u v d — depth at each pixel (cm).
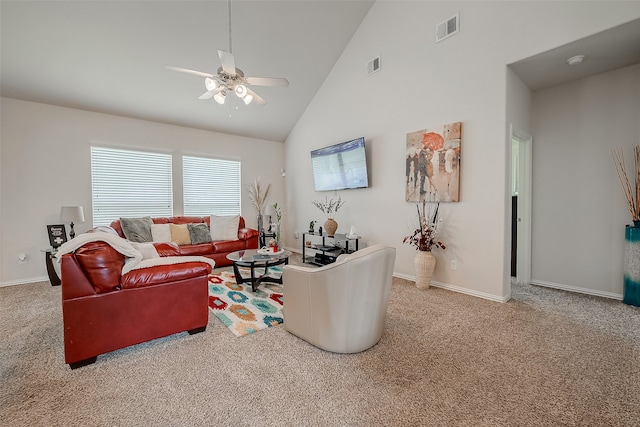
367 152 430
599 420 130
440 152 330
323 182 506
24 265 383
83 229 425
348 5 394
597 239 307
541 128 343
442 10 327
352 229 427
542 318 246
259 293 322
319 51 446
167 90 427
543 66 284
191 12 335
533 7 261
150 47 358
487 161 294
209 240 471
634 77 282
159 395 152
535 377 163
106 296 185
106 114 442
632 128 284
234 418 135
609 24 222
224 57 238
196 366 178
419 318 248
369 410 139
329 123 500
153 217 489
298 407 142
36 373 172
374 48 411
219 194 565
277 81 275
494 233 291
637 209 274
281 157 645
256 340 212
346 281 178
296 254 581
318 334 195
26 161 384
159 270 206
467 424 129
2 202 370
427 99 346
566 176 326
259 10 355
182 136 517
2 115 369
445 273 336
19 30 304
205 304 225
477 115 301
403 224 384
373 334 194
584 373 166
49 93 382
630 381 158
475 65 301
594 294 310
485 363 178
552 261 339
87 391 155
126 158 463
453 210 325
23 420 134
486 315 254
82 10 303
